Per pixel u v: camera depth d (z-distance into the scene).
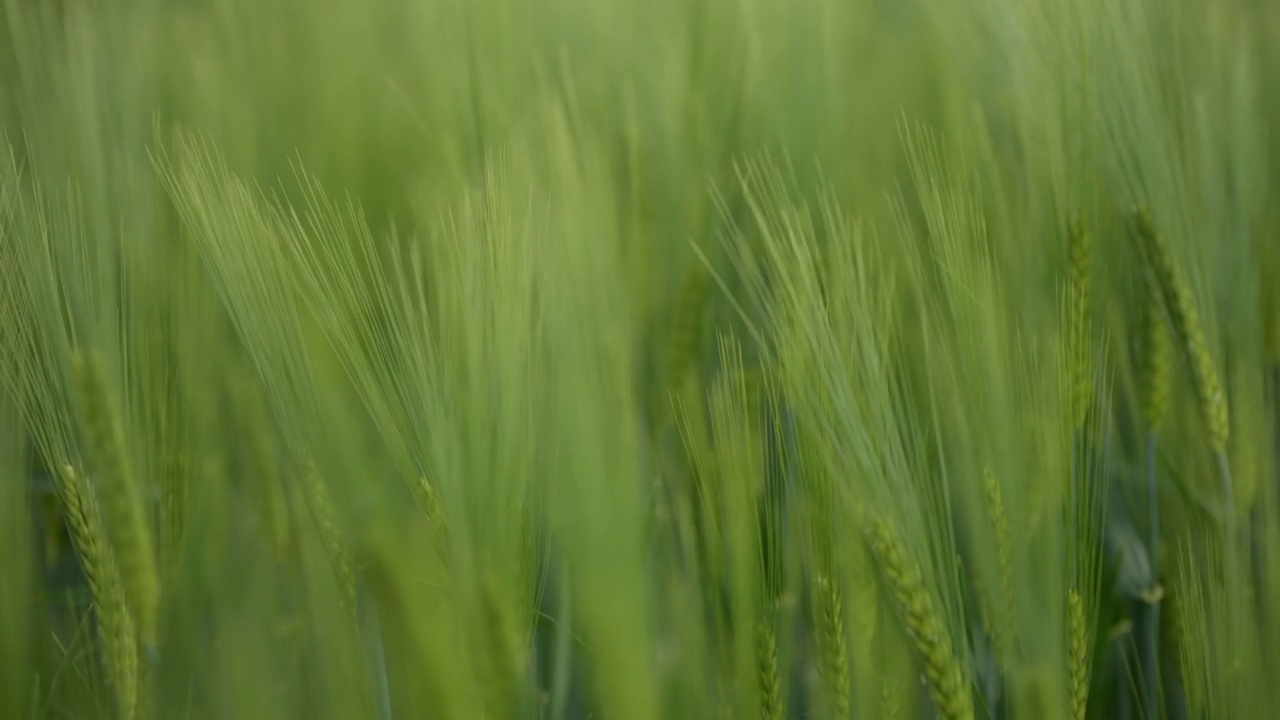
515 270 0.70
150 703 0.73
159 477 0.75
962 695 0.69
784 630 0.73
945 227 0.72
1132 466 0.81
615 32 0.86
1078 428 0.73
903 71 0.91
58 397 0.73
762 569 0.71
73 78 0.77
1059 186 0.77
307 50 0.90
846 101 0.86
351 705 0.74
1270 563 0.75
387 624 0.72
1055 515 0.71
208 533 0.76
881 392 0.70
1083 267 0.76
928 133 0.83
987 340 0.72
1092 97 0.77
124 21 0.84
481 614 0.70
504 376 0.70
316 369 0.73
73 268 0.73
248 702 0.74
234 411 0.79
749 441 0.71
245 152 0.84
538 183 0.74
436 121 0.83
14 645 0.75
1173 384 0.79
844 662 0.70
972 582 0.73
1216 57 0.80
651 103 0.84
